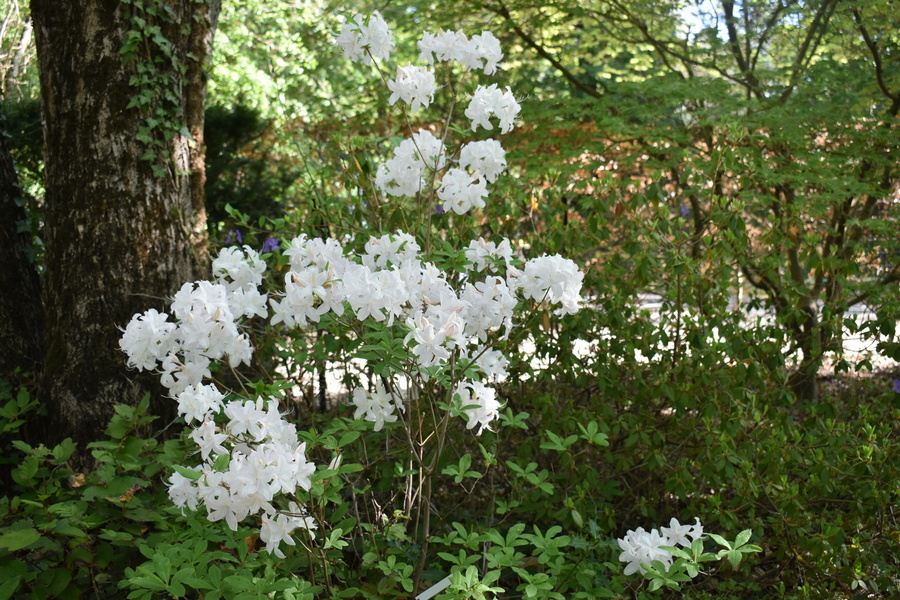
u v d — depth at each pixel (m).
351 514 3.05
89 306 3.69
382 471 3.08
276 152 9.17
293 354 3.07
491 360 2.52
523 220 3.90
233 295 2.19
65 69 3.72
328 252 2.36
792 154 5.62
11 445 3.64
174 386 2.07
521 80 9.83
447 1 6.55
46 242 3.85
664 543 1.99
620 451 3.56
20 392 3.17
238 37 11.55
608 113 5.93
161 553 1.99
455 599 1.97
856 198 5.92
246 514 1.77
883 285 5.18
